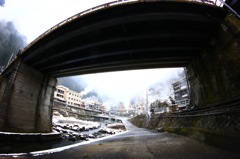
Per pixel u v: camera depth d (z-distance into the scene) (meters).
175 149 10.88
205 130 13.51
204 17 13.59
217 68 14.90
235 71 12.16
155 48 18.02
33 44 20.02
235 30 12.01
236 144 8.62
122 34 16.02
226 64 13.34
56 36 17.83
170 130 23.83
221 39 14.04
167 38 16.75
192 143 12.53
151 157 9.24
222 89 14.06
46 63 24.19
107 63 22.31
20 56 22.50
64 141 23.30
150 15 13.48
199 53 18.80
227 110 11.50
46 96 27.33
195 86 20.50
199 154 9.02
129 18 13.88
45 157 11.44
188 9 13.27
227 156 8.08
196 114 17.52
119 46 18.55
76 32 16.48
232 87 12.55
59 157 11.24
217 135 11.14
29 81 23.67
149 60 21.33
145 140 17.12
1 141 17.05
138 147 12.95
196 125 16.55
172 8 13.23
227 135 10.01
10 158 11.39
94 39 17.12
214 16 13.48
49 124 27.19
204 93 17.83
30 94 23.59
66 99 113.50
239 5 12.53
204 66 17.72
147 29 15.33
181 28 15.05
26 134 19.56
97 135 32.38
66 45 19.25
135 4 13.23
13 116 20.08
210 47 16.08
